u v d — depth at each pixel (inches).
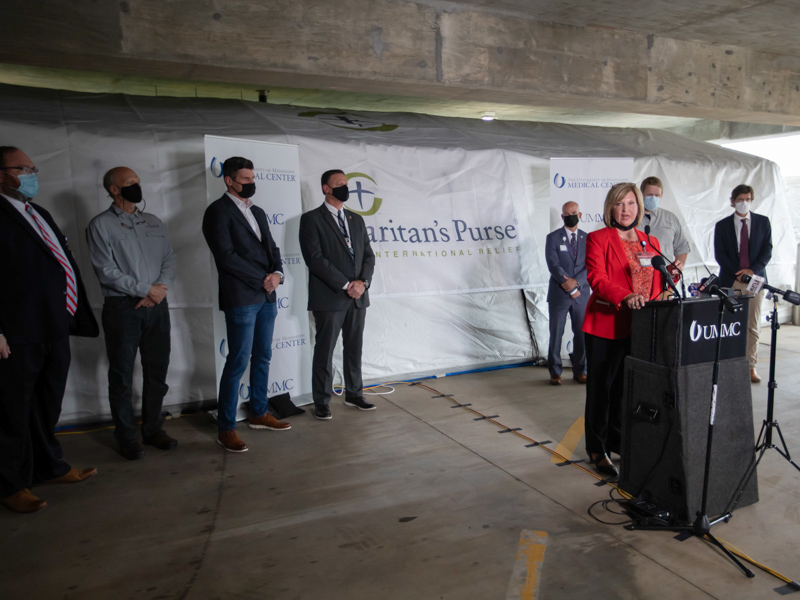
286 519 101.9
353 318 157.6
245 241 132.6
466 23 175.3
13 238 101.7
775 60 230.2
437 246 196.4
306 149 180.5
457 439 139.3
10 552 92.1
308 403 168.7
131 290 124.3
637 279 110.3
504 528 97.5
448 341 199.2
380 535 95.8
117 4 135.9
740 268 184.7
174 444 136.2
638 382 102.7
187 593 81.0
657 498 100.4
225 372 135.4
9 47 129.3
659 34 205.3
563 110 350.6
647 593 79.4
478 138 228.7
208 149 137.5
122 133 157.9
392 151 194.2
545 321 213.0
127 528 99.4
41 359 106.7
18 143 145.6
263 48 151.3
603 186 191.3
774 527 96.3
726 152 283.7
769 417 100.6
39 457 114.7
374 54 164.2
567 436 139.8
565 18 187.6
